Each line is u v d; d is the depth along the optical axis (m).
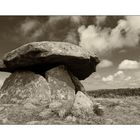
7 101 15.16
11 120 11.40
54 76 15.93
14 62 16.03
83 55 15.92
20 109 12.86
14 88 15.76
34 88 15.14
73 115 11.86
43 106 13.47
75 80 17.59
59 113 11.85
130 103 16.70
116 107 14.87
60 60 15.98
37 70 17.06
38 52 14.95
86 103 12.38
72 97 15.38
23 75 16.30
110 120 11.59
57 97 15.02
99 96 22.42
